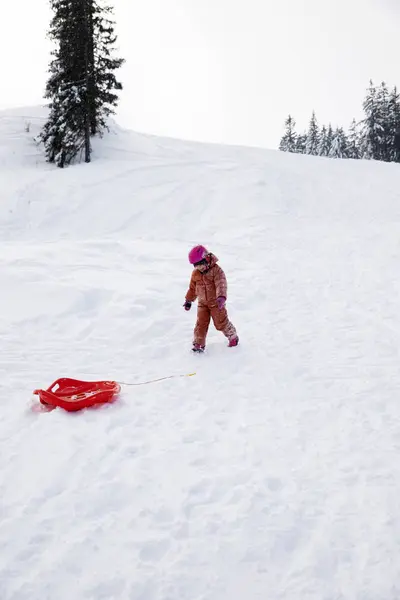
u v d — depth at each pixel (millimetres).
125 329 7188
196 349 6523
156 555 3027
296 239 13289
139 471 3846
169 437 4379
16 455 3990
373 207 16203
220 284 6344
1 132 22562
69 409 4785
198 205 16609
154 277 9586
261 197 16969
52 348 6551
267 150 25016
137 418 4715
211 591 2781
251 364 6152
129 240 13641
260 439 4375
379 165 22078
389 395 5250
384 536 3182
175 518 3342
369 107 51156
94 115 21719
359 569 2936
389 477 3793
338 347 6684
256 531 3234
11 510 3355
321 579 2873
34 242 12414
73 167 19734
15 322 7234
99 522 3289
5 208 15703
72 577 2842
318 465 3975
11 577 2818
